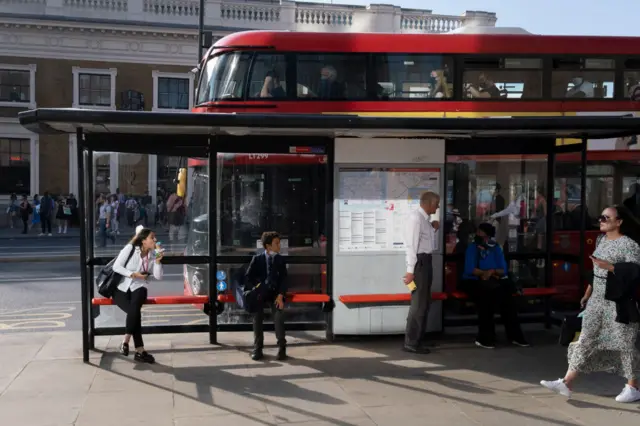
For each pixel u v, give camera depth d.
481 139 8.45
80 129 6.84
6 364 6.93
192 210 8.04
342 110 9.18
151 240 7.05
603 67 9.82
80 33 30.92
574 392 6.10
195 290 8.21
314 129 6.77
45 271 15.91
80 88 31.28
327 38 9.35
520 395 6.02
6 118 30.56
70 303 11.46
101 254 7.62
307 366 6.93
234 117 6.39
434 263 8.03
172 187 7.93
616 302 5.48
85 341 6.99
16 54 30.47
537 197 8.77
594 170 10.23
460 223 8.72
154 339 8.14
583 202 8.39
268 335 8.36
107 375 6.55
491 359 7.25
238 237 8.12
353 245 7.81
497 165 8.72
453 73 9.43
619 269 5.45
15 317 10.20
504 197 8.74
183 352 7.49
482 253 7.85
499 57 9.57
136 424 5.21
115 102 31.62
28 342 7.93
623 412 5.55
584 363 5.75
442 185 7.94
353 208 7.79
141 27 31.22
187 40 32.16
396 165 7.83
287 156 8.09
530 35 9.72
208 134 7.55
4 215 30.89
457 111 9.34
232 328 7.79
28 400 5.78
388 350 7.61
